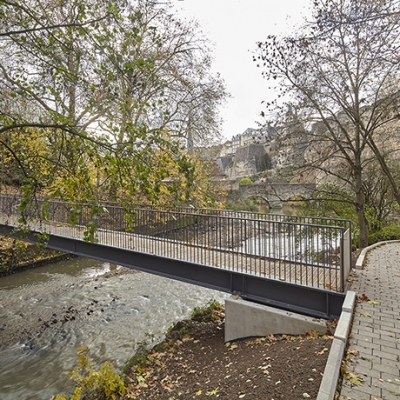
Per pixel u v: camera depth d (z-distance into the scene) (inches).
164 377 206.4
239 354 208.4
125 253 357.4
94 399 185.0
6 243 542.9
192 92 597.0
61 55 177.2
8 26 168.9
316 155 481.1
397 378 130.9
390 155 587.2
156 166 161.6
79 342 305.4
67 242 414.6
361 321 188.4
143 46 498.6
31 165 213.0
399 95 349.4
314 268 289.4
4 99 238.7
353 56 370.0
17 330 328.5
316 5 351.9
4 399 219.8
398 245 456.8
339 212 519.8
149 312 380.5
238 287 272.1
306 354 162.1
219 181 958.4
